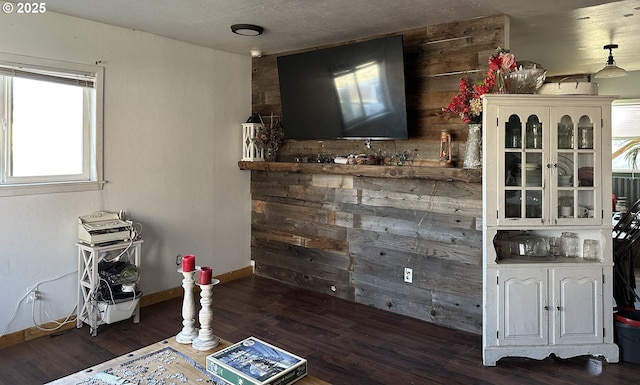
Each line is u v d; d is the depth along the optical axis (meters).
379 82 3.61
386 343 3.20
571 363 2.88
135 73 3.75
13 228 3.12
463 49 3.40
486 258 2.88
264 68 4.67
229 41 4.07
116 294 3.28
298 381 1.80
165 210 4.05
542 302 2.88
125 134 3.71
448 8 3.10
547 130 2.86
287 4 3.04
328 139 4.10
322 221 4.29
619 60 5.42
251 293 4.28
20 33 3.08
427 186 3.59
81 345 3.11
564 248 3.08
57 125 3.39
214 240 4.50
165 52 3.96
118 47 3.62
